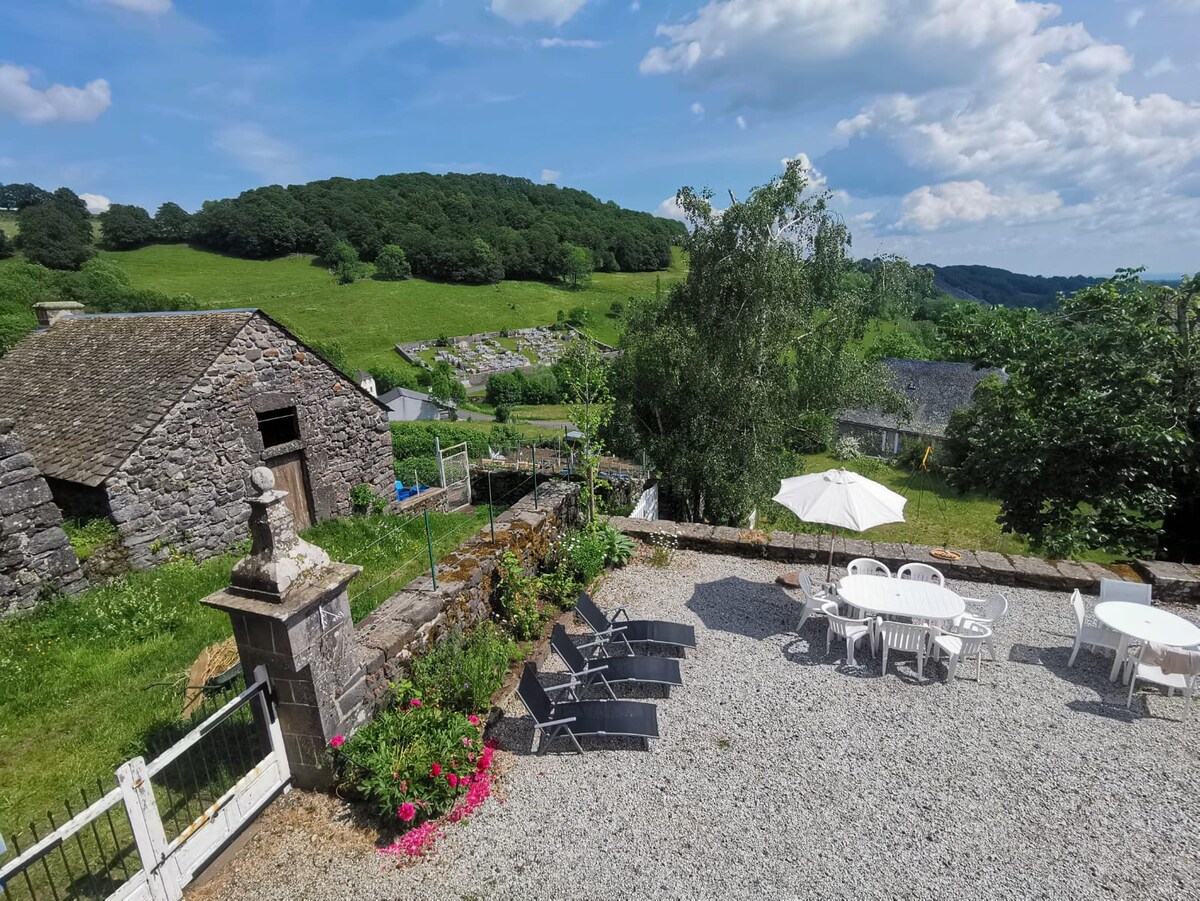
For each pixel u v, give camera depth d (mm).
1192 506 11039
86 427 10070
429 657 5480
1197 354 10617
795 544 9016
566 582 7805
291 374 11992
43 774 4848
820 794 4715
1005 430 11930
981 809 4547
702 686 6137
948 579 8266
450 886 3930
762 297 14766
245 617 4113
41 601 7855
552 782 4852
